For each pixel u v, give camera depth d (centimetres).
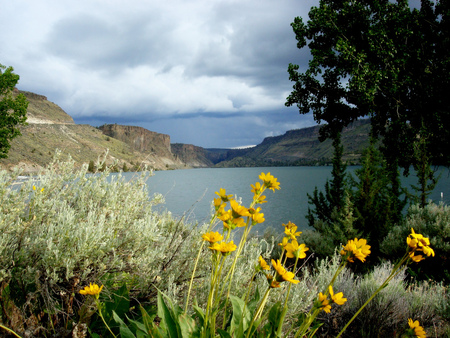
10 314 146
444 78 1276
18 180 212
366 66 1243
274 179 127
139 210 290
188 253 250
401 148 1297
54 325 170
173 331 142
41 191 212
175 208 2048
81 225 188
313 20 1465
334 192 959
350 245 105
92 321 186
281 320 120
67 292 183
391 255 655
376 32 1277
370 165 763
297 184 6538
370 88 1232
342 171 958
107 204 245
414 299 380
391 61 1303
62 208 227
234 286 238
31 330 146
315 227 958
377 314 313
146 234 216
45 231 203
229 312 220
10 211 191
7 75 2519
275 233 737
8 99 2544
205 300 221
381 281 395
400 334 297
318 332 301
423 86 1344
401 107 1412
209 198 3123
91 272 192
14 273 177
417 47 1370
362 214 732
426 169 827
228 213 121
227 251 117
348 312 328
